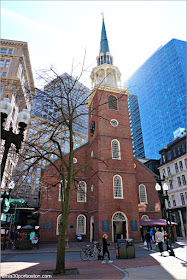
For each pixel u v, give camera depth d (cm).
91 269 1005
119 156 2694
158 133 9906
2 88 3838
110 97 3069
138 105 12338
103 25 4262
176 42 10306
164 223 2533
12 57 4372
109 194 2448
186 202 3909
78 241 2558
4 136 783
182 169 4159
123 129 2902
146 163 5312
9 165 3247
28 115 859
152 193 3030
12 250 1911
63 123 1339
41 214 2559
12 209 2625
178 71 9619
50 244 2412
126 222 2380
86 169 3020
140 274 866
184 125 8575
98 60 3847
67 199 1120
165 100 9925
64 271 924
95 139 2809
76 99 1455
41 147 1272
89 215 2698
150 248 1850
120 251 1352
